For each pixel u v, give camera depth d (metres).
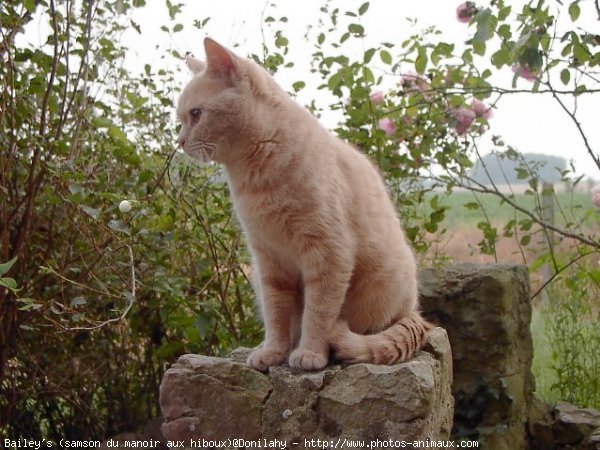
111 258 1.41
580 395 1.68
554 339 1.80
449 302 1.57
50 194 1.34
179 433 1.07
